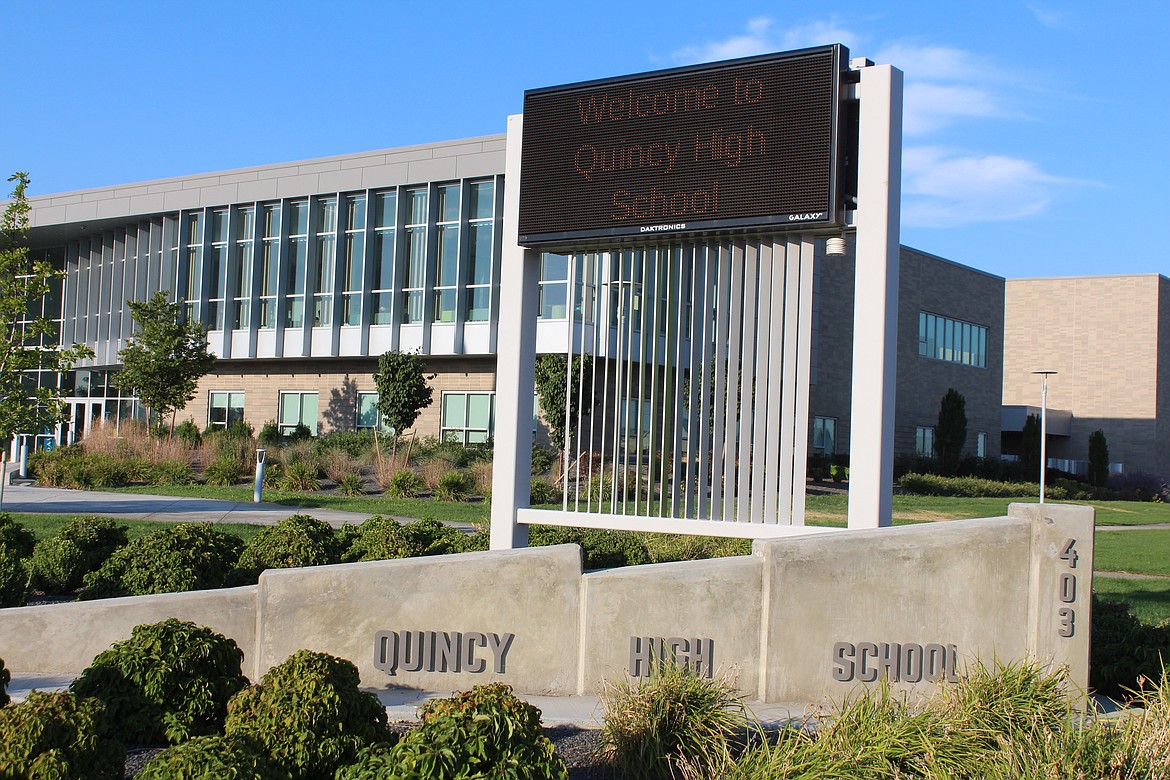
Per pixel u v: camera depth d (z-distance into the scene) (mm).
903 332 46156
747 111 9742
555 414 27391
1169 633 8148
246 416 40469
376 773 4469
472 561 7805
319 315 37875
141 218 42875
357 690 5562
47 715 4695
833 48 9406
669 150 10102
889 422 9297
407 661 7773
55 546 10938
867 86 9406
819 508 25500
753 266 10164
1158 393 59594
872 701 5906
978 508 30203
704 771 5398
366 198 36719
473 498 24906
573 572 7723
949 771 5086
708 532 10031
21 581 9594
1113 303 60438
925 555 7738
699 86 10008
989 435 52812
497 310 34000
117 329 45062
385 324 36281
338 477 27500
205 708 5957
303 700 5285
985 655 7695
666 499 22406
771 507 9859
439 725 4500
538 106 10914
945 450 45062
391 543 11211
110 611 7938
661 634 7641
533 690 7699
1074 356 61312
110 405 46000
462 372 35500
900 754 5363
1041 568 7668
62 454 29125
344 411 38062
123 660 5957
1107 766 5141
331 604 7840
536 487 23141
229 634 7898
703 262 10508
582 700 7426
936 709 5961
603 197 10445
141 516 18375
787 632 7664
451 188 35281
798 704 7543
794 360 9859
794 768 5141
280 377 39688
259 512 19891
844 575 7707
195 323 35375
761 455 9969
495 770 4332
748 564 7691
